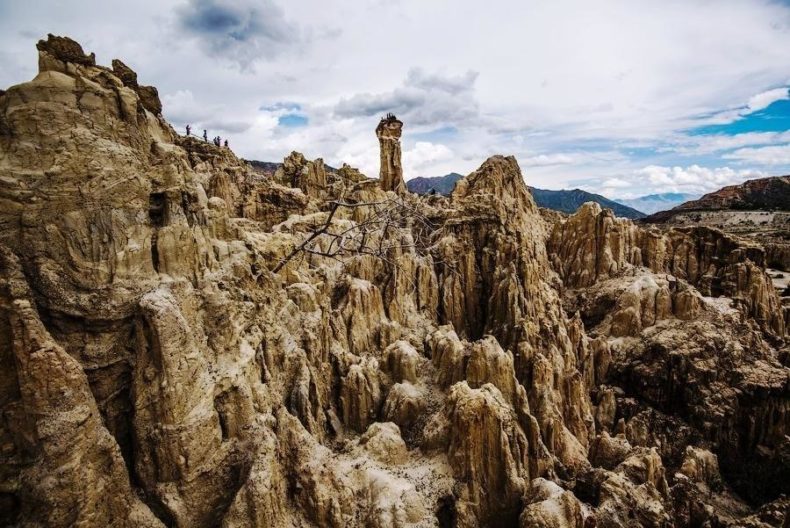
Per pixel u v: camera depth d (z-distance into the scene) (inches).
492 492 1075.3
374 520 904.3
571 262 2669.8
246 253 1029.8
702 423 1905.8
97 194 671.8
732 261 2618.1
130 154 724.0
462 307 1940.2
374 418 1318.9
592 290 2486.5
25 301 578.2
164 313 685.9
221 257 946.7
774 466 1823.3
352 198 2544.3
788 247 3641.7
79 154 660.7
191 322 762.8
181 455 696.4
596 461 1449.3
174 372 690.2
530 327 1630.2
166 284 736.3
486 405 1085.8
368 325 1587.1
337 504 832.9
